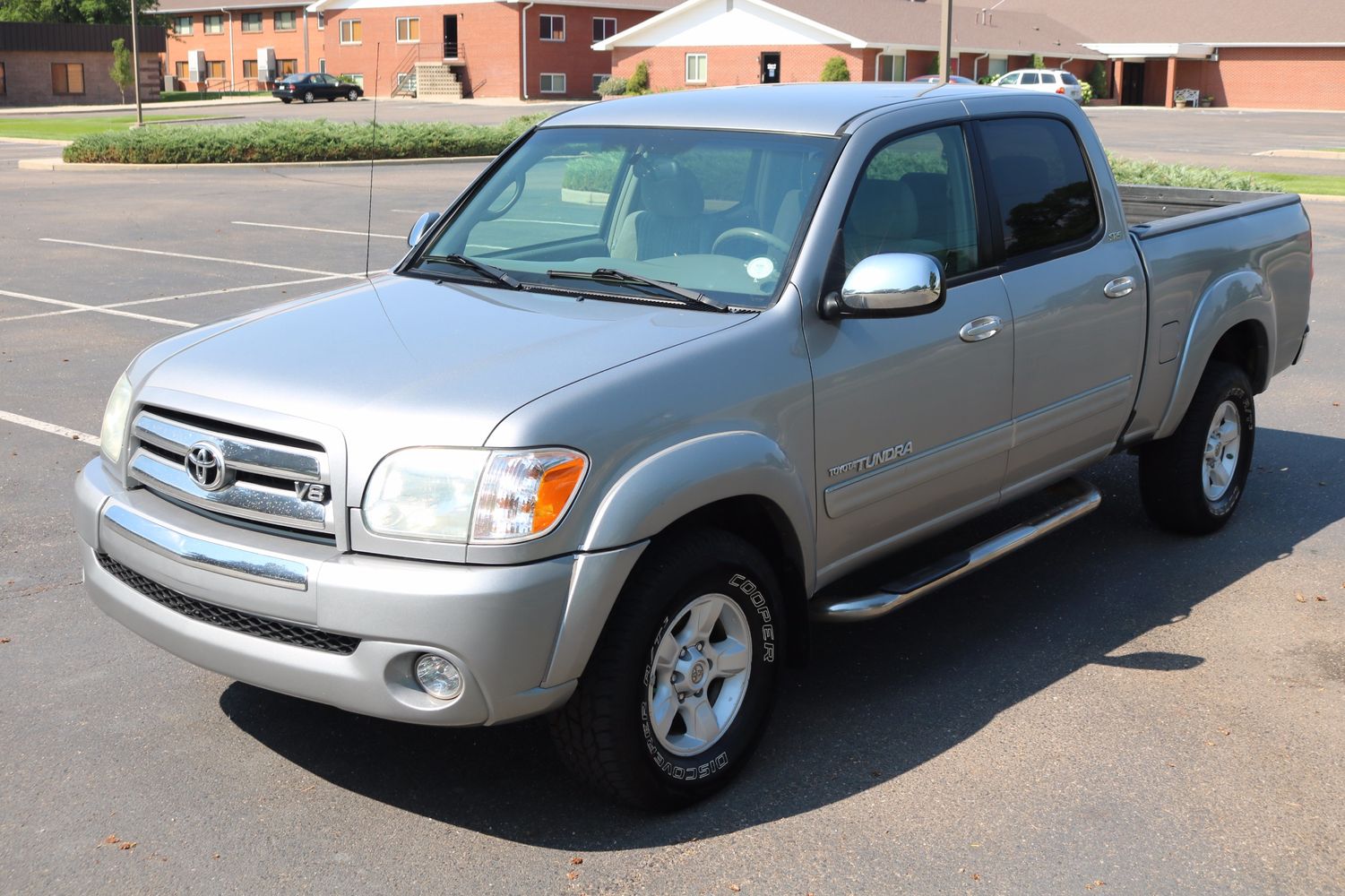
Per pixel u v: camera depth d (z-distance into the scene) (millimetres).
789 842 3613
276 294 12602
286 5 70750
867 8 54375
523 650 3275
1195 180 16547
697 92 4977
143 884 3395
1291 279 6461
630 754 3531
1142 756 4105
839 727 4297
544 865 3500
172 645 3652
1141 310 5336
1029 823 3721
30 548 5840
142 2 63969
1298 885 3438
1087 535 6234
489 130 31281
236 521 3547
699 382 3641
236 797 3826
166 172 27125
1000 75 52844
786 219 4152
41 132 39656
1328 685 4625
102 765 3994
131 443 3840
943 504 4605
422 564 3279
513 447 3262
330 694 3381
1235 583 5602
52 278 13625
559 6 59469
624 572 3389
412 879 3428
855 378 4070
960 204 4621
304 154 28766
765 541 4055
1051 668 4758
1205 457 6051
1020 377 4746
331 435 3354
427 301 4199
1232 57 60656
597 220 4543
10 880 3404
